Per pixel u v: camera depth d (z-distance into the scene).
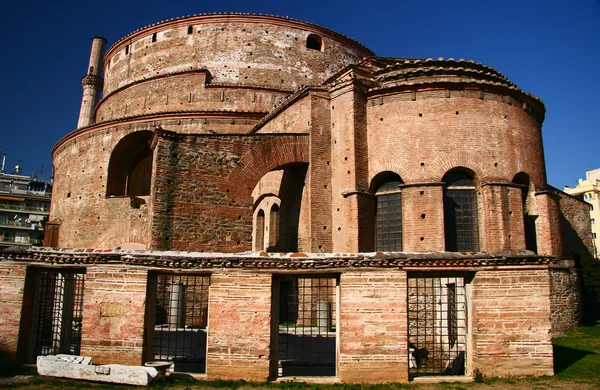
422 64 24.69
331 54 40.28
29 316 13.82
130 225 31.59
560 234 24.38
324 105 25.31
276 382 12.48
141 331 13.09
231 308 13.02
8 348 13.30
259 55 38.19
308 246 23.92
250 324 12.90
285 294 25.05
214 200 21.53
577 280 25.17
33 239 81.25
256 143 23.14
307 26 39.62
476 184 22.86
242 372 12.67
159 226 20.12
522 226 22.48
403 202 22.66
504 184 22.47
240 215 22.00
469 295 13.20
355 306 12.82
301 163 24.55
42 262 13.74
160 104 37.66
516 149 23.56
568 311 23.95
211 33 38.78
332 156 24.80
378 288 12.88
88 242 33.53
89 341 13.20
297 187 25.86
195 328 22.98
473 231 22.56
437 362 16.84
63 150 38.31
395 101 23.73
